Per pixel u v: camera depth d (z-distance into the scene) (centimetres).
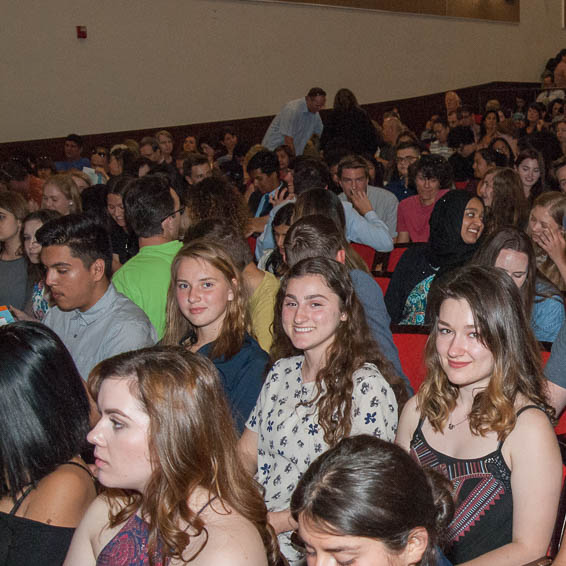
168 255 327
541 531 174
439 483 141
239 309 256
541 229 339
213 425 133
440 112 1247
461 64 1396
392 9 1283
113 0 1007
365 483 117
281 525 203
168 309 271
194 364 134
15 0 938
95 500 150
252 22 1126
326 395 208
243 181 837
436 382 192
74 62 987
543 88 1371
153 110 1055
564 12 1513
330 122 909
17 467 162
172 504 129
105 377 133
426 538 123
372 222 448
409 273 368
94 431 133
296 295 211
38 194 682
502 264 278
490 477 180
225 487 133
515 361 180
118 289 320
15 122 954
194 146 986
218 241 281
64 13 973
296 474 215
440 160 547
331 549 119
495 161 695
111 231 493
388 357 269
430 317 193
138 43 1032
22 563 159
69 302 280
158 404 129
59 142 981
